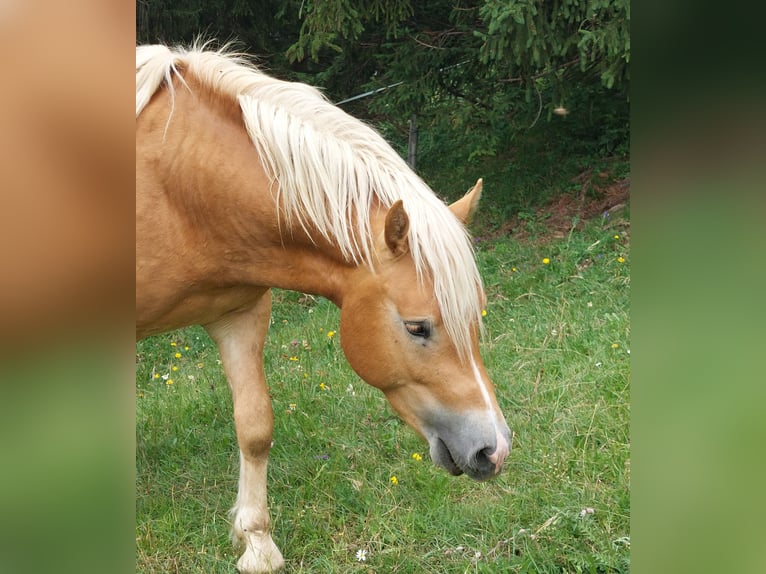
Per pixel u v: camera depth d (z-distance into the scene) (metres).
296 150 2.33
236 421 2.76
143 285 2.43
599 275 5.11
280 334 5.02
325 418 3.72
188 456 3.49
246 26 6.88
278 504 3.06
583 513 2.59
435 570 2.57
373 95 6.75
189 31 6.63
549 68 5.38
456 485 3.05
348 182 2.32
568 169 7.10
